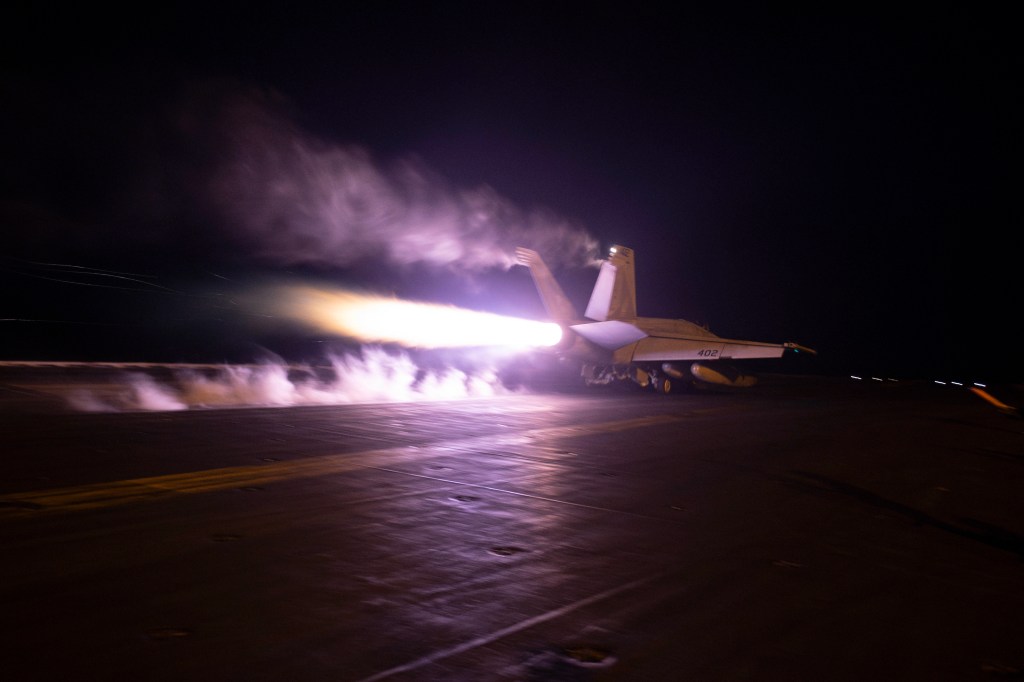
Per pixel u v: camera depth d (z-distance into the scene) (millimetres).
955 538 8188
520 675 4094
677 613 5270
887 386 37250
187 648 4215
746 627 5066
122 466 9406
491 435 13805
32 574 5367
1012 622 5508
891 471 12438
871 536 8031
